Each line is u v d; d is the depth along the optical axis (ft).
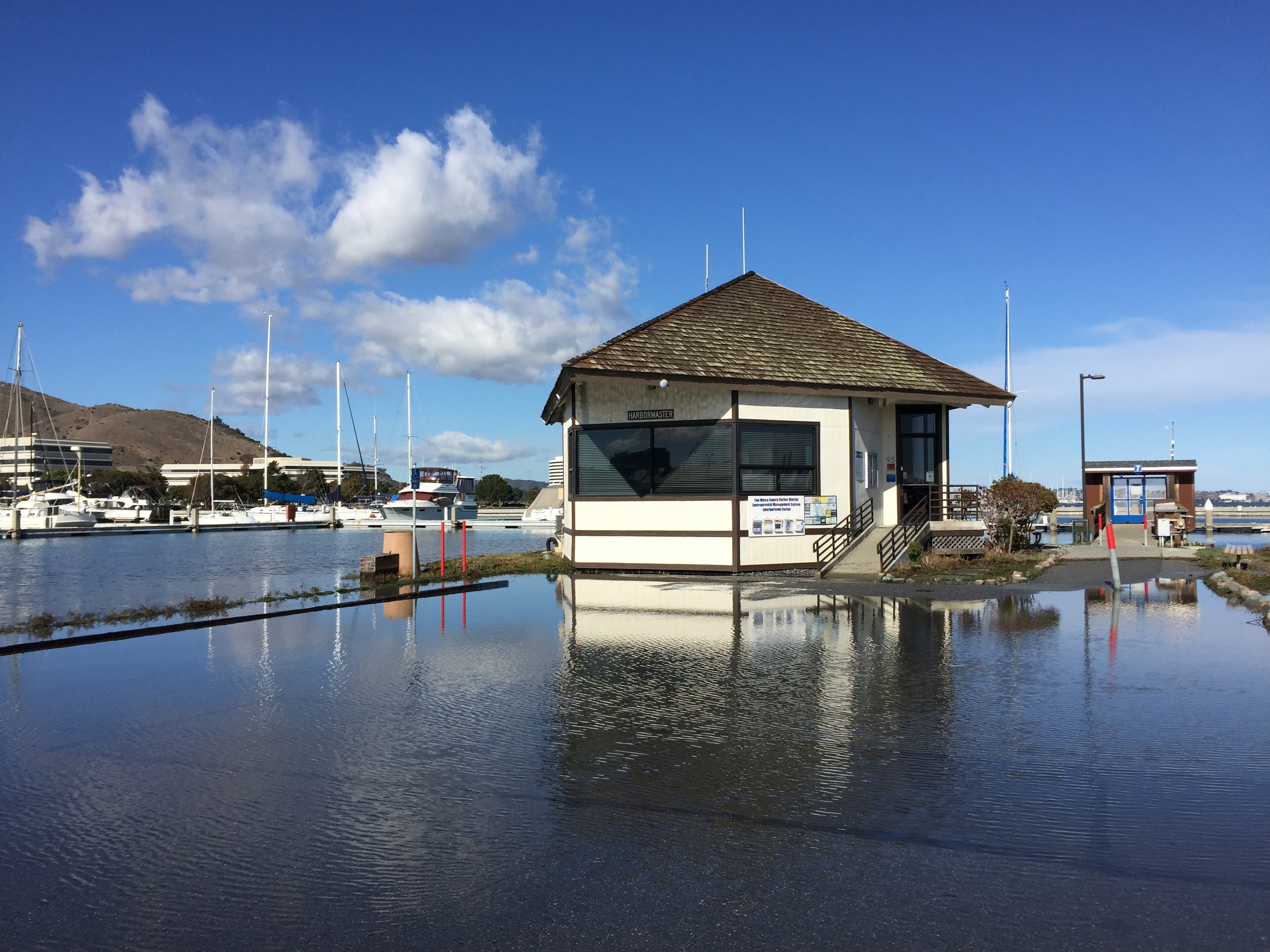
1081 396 111.34
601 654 39.47
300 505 396.78
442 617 52.80
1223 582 64.54
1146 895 15.06
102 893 15.87
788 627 47.21
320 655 39.96
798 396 80.33
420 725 27.17
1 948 13.88
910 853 16.89
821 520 80.89
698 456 78.13
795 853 16.97
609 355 73.72
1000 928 13.98
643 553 79.66
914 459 93.09
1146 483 128.67
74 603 76.95
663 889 15.53
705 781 21.39
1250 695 29.81
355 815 19.47
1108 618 48.91
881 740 24.79
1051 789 20.43
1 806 20.43
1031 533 110.83
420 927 14.30
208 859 17.24
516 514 502.38
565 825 18.63
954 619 49.06
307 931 14.28
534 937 13.88
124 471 598.34
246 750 24.76
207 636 46.21
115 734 26.73
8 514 293.64
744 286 92.79
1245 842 17.26
